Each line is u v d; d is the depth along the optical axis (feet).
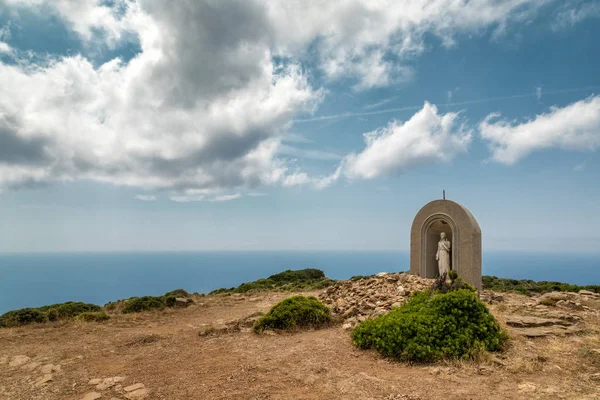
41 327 44.93
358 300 44.88
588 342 28.73
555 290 69.67
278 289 86.17
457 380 22.50
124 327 44.55
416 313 30.32
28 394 23.04
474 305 29.14
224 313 54.80
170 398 21.50
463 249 52.90
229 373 25.44
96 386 24.00
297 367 25.84
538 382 21.83
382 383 22.36
